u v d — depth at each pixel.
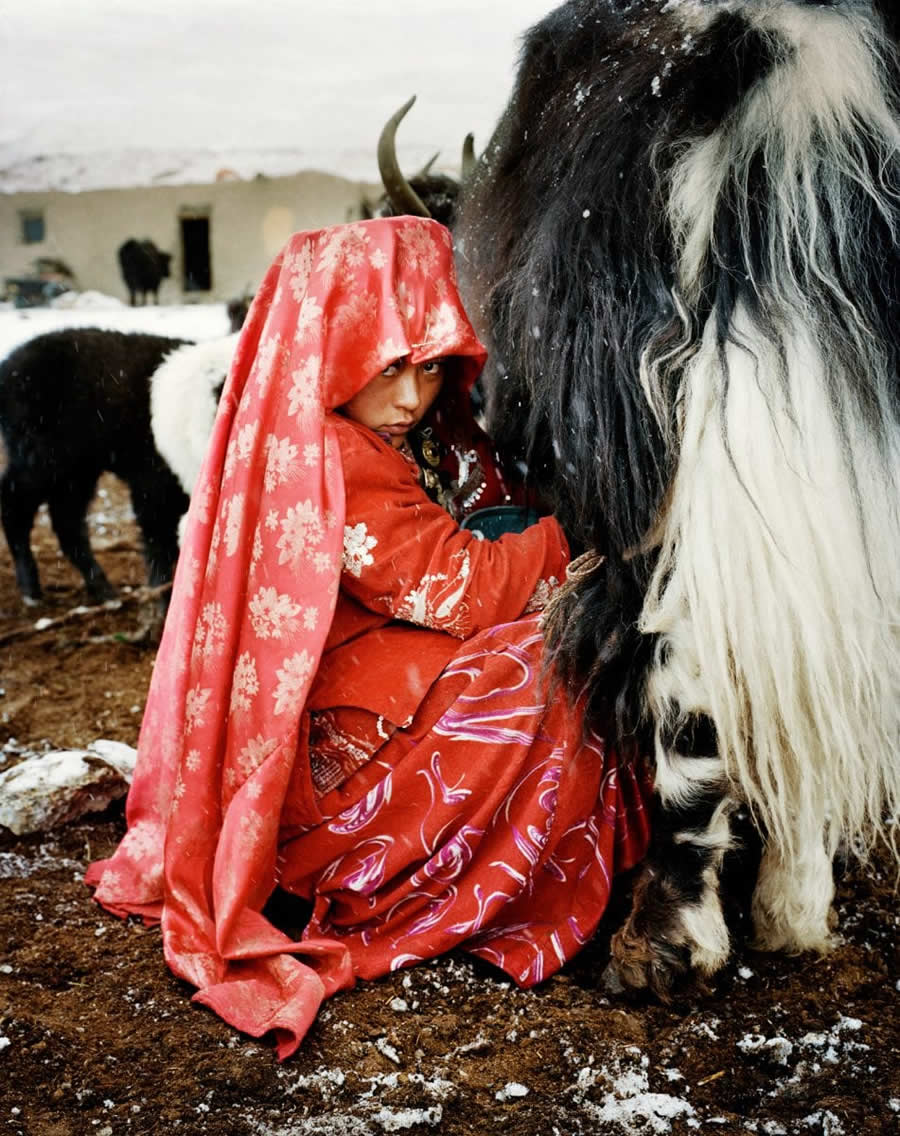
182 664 2.60
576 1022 2.39
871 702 2.29
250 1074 2.23
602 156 2.39
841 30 2.28
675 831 2.42
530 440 2.56
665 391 2.28
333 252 2.43
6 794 3.25
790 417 2.19
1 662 4.86
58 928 2.74
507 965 2.52
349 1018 2.39
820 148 2.25
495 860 2.50
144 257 18.39
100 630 5.35
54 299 18.67
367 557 2.43
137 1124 2.12
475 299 3.01
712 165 2.28
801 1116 2.16
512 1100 2.19
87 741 3.99
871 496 2.23
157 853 2.77
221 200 21.36
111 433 5.44
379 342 2.42
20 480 5.61
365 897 2.58
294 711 2.46
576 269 2.39
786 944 2.62
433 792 2.48
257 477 2.49
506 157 2.85
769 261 2.23
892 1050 2.32
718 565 2.22
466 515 2.81
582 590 2.42
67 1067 2.27
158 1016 2.42
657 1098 2.17
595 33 2.62
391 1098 2.18
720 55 2.31
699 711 2.33
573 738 2.44
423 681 2.46
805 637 2.21
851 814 2.44
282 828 2.62
